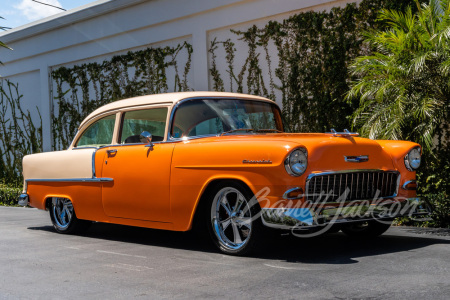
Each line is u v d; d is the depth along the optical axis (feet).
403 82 18.67
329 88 24.82
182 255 15.06
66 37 38.19
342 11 24.36
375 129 18.60
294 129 26.22
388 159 15.31
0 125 44.39
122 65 34.91
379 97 18.61
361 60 20.35
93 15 35.76
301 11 26.02
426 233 17.76
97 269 13.48
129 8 33.88
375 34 21.06
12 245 17.74
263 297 10.23
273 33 27.09
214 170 14.53
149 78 33.35
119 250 16.34
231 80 29.07
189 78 31.24
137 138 17.30
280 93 26.96
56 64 39.42
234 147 14.23
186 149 15.42
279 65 26.81
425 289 10.42
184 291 10.93
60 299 10.70
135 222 17.15
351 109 24.08
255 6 27.63
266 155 13.43
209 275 12.29
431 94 18.47
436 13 19.56
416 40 18.90
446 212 19.01
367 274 11.80
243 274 12.25
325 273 12.03
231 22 28.71
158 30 32.53
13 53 42.70
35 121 41.68
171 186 15.65
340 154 14.03
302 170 13.15
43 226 22.81
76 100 38.27
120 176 17.30
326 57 24.94
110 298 10.63
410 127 19.22
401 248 14.99
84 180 18.69
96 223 23.38
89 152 18.74
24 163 22.13
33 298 10.84
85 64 37.40
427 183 20.83
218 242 14.96
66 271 13.35
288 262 13.41
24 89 42.57
